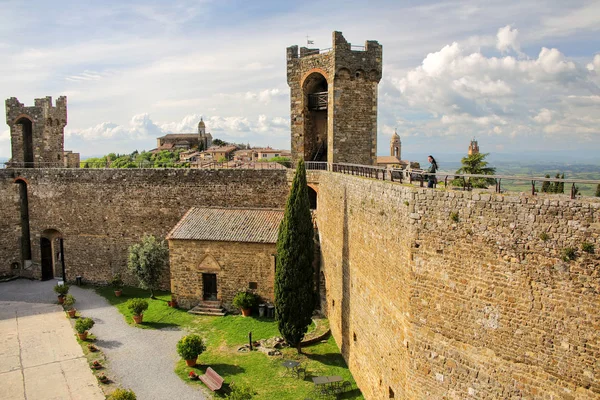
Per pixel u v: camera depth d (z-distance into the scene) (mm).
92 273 47281
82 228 47219
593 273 11312
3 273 49375
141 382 26719
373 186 20766
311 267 30031
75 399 25094
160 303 39875
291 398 24047
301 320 29453
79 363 29156
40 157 53625
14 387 26391
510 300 13133
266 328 33531
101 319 36750
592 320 11398
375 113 38312
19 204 49719
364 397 22953
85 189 46688
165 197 44625
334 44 36812
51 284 47406
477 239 13930
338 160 37781
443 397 15281
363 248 22734
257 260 36625
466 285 14336
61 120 55625
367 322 22141
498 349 13547
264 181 42750
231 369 27625
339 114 37500
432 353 15625
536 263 12477
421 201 15703
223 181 43469
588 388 11578
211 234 37719
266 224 38531
